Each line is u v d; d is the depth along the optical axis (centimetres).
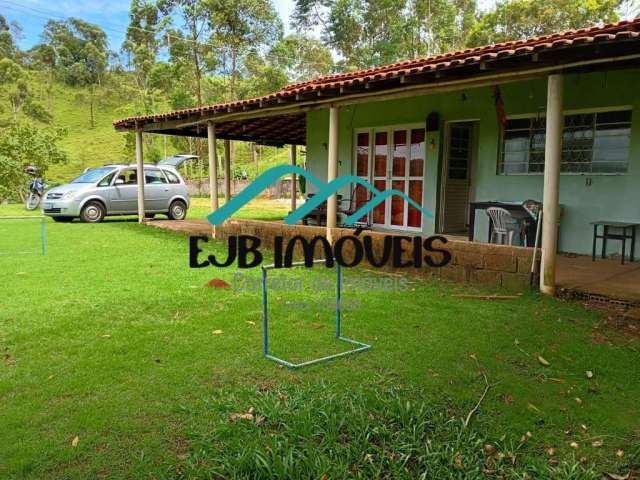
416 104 973
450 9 3731
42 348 382
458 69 577
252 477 231
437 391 324
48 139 2222
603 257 732
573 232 784
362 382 333
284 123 1276
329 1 3856
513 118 846
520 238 752
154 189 1421
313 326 447
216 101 3338
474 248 606
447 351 390
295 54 3778
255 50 3288
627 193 727
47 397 302
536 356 384
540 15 2916
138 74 4759
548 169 536
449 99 920
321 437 267
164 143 4416
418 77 618
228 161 1442
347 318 472
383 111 1030
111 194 1369
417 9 3703
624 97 721
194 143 3862
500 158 866
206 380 330
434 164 946
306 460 240
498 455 260
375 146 1065
